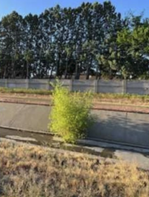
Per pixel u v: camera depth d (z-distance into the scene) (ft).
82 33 166.61
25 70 179.73
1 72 182.91
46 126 35.12
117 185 19.70
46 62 175.83
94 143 30.89
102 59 137.80
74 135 30.68
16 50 179.01
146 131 31.07
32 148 27.73
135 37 121.49
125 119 32.96
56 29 171.83
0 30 178.60
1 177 20.33
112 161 25.03
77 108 30.73
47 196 17.61
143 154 27.76
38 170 21.94
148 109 33.99
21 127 36.55
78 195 17.97
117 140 31.40
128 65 126.72
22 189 18.49
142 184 20.04
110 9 161.58
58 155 25.73
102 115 34.17
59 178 20.43
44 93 92.12
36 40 176.45
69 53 164.76
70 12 167.53
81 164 23.66
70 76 173.99
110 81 97.40
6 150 26.48
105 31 161.38
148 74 124.67
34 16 175.11
